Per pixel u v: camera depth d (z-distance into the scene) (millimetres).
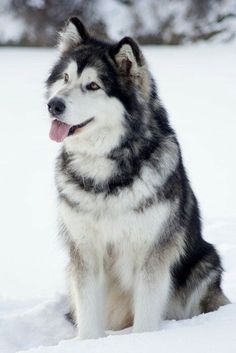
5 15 43812
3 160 15695
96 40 6680
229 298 7586
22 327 6793
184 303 7148
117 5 45062
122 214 6113
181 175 6625
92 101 6156
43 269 8984
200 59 35812
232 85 26719
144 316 6395
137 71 6207
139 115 6227
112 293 6895
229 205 11820
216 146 16766
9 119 20953
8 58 36094
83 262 6473
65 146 6434
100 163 6168
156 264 6363
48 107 6172
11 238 10281
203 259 7156
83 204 6195
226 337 4984
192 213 6973
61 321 6965
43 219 11211
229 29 44531
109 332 6703
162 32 44531
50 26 43531
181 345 4848
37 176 14148
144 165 6133
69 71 6395
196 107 22297
